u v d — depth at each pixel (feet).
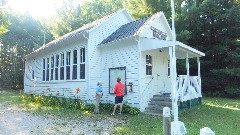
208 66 85.35
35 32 132.57
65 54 61.26
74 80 56.39
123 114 41.63
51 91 67.05
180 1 87.20
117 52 50.19
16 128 30.30
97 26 53.26
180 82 43.52
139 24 52.85
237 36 83.51
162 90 51.65
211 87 84.33
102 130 29.17
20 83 115.44
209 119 37.45
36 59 79.77
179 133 16.14
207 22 83.66
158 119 36.27
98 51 53.78
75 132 28.09
